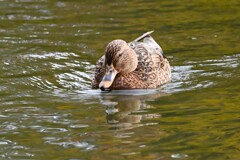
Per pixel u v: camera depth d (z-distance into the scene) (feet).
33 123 49.39
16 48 68.54
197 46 68.54
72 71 62.75
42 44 69.77
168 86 59.11
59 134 46.98
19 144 45.19
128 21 77.20
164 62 62.03
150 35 68.23
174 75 61.67
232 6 82.02
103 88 56.54
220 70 61.62
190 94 55.98
